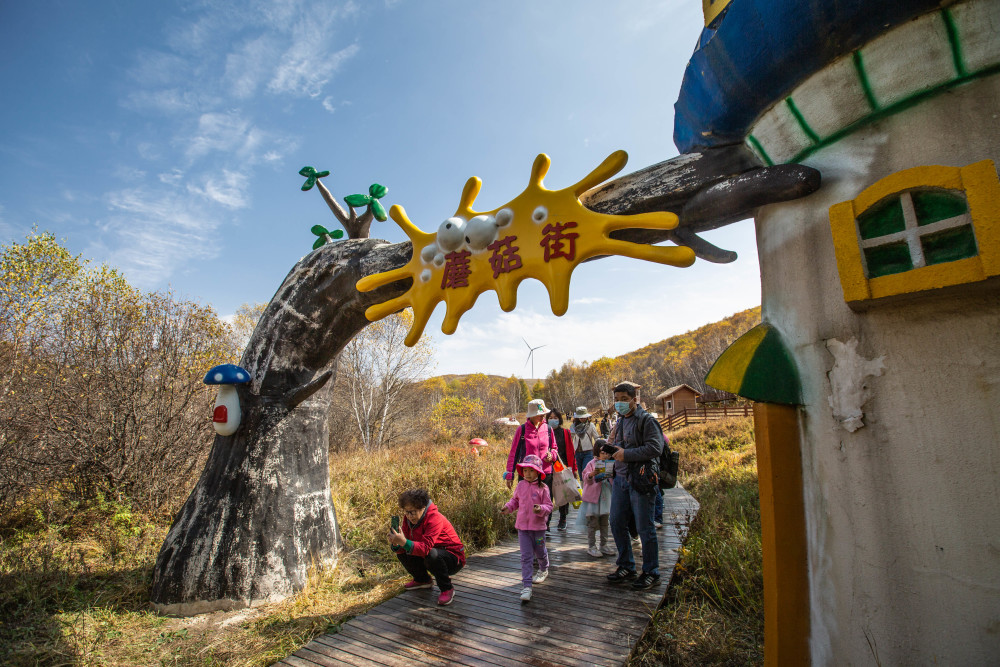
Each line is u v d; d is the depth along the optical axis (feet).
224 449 13.26
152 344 21.98
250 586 12.08
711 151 7.70
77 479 19.69
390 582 12.92
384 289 12.05
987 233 4.43
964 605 4.50
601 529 14.20
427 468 25.40
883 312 5.28
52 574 12.94
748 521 14.60
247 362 13.88
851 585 5.22
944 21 4.92
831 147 5.98
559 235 8.63
